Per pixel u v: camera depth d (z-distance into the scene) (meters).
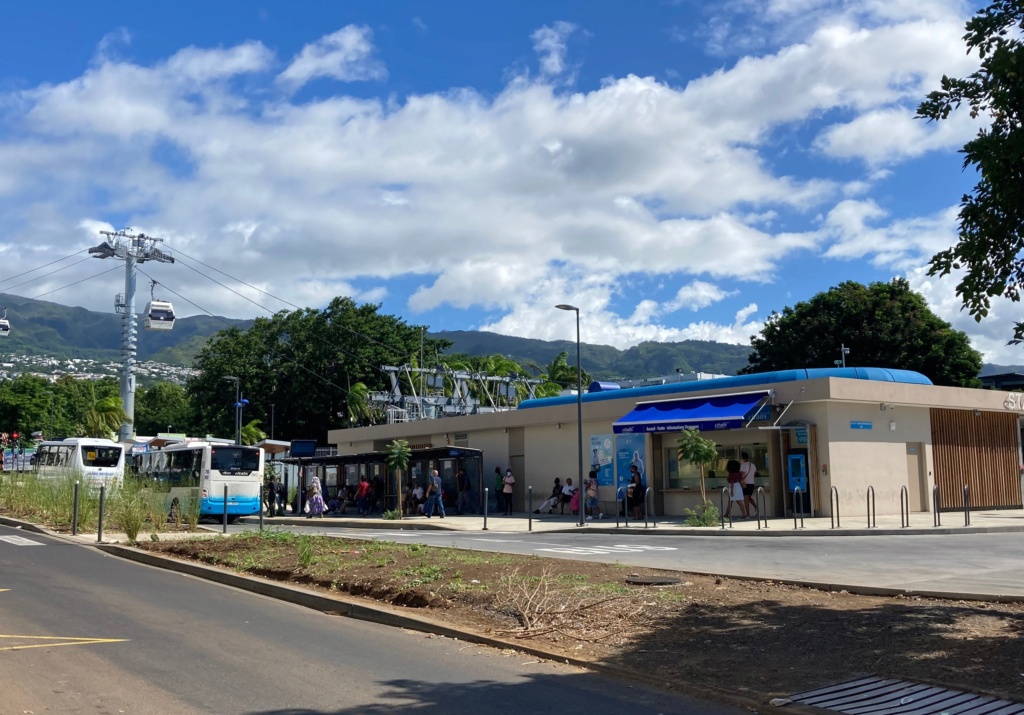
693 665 7.72
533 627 9.26
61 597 11.63
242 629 9.70
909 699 6.51
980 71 8.59
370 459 38.47
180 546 16.80
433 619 9.88
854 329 50.72
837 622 8.95
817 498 26.91
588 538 22.12
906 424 29.33
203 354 67.88
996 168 7.88
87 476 25.36
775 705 6.52
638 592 10.73
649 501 30.45
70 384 98.88
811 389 26.81
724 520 26.06
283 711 6.54
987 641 7.95
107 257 51.91
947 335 50.03
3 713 6.30
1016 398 32.59
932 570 13.95
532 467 35.53
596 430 32.94
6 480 28.67
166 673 7.62
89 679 7.34
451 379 59.00
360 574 12.52
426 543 18.78
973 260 8.48
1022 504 33.12
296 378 65.12
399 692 7.11
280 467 45.78
